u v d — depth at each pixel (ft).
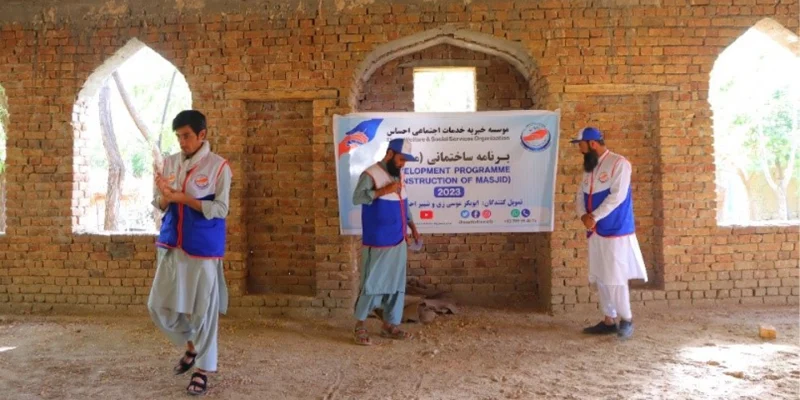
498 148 19.77
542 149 19.70
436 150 19.83
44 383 12.98
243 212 20.39
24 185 20.77
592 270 17.01
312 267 20.77
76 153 20.95
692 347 15.60
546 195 19.72
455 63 22.33
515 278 22.36
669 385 12.60
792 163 55.72
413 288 21.98
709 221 19.90
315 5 19.99
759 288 20.06
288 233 20.88
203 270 11.99
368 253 16.37
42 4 20.75
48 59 20.74
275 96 20.08
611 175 16.40
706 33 19.92
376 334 17.60
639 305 19.72
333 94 19.89
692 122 19.88
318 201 19.95
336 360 14.84
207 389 12.57
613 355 14.99
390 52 20.92
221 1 20.18
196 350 12.34
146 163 62.54
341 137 19.63
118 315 20.33
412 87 22.35
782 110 58.49
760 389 12.28
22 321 19.39
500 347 15.96
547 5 19.86
